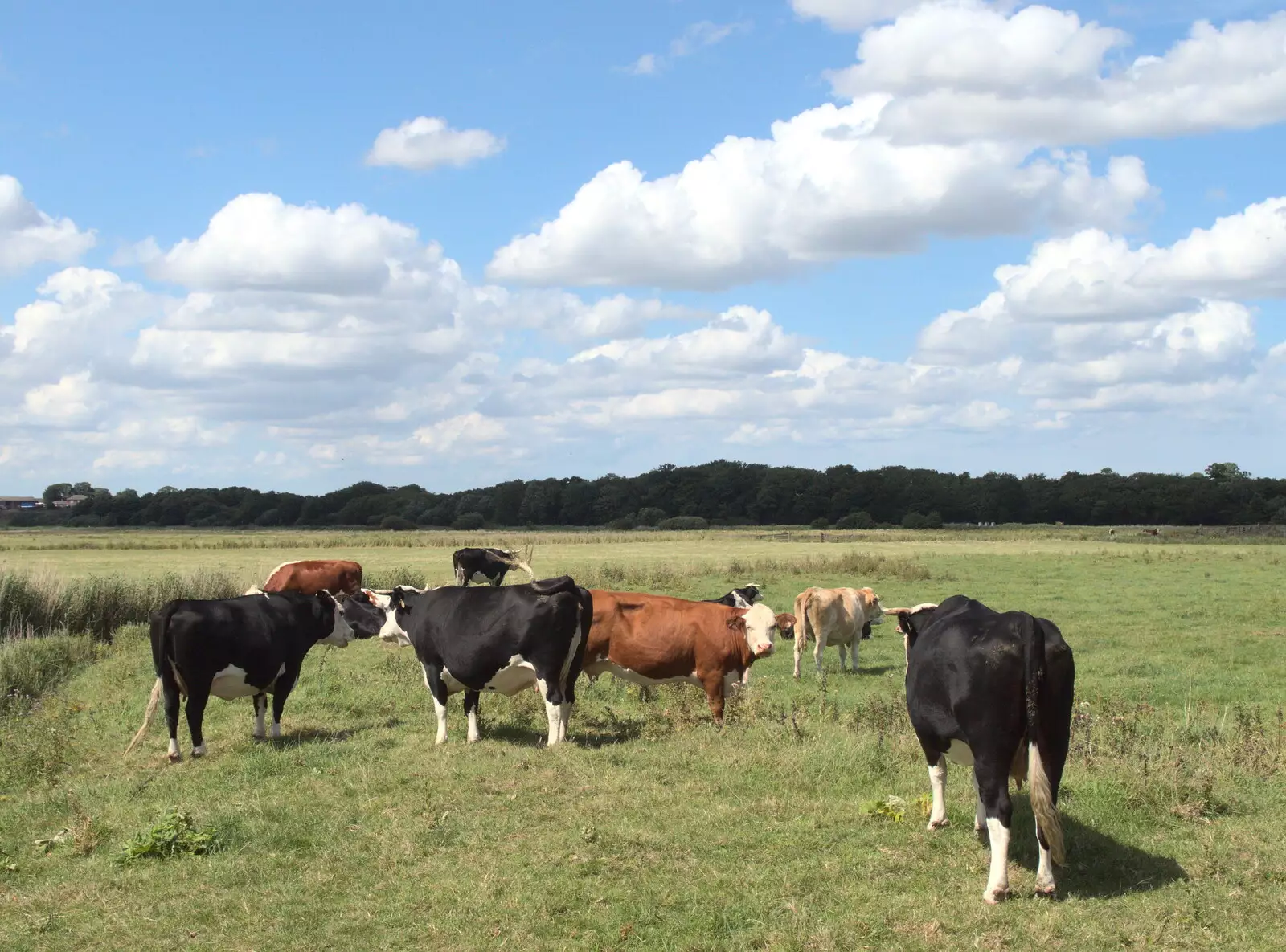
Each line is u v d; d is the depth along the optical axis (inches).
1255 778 344.2
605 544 2458.2
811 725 423.5
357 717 481.1
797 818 306.7
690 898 250.4
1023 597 1032.2
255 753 398.3
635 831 291.9
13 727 460.8
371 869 274.1
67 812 337.7
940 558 1663.4
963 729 248.7
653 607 449.1
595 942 229.3
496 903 249.3
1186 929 230.8
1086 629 805.2
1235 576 1289.4
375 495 5664.4
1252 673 615.5
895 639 804.6
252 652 413.4
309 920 245.1
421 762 375.6
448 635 402.3
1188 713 459.5
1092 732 393.7
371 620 448.1
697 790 335.0
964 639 251.0
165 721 466.3
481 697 495.8
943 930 231.6
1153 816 303.6
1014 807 309.9
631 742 406.6
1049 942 225.1
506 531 4439.0
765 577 1280.8
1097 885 256.4
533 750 388.8
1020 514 5032.0
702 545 2391.7
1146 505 4918.8
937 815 294.7
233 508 5492.1
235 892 262.5
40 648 690.2
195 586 967.6
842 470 5295.3
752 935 230.8
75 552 2025.1
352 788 342.0
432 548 2279.8
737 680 454.3
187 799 342.3
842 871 266.1
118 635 795.4
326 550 2145.7
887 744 386.6
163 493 5620.1
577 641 406.3
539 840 289.3
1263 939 226.1
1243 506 4845.0
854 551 1856.5
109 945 235.9
